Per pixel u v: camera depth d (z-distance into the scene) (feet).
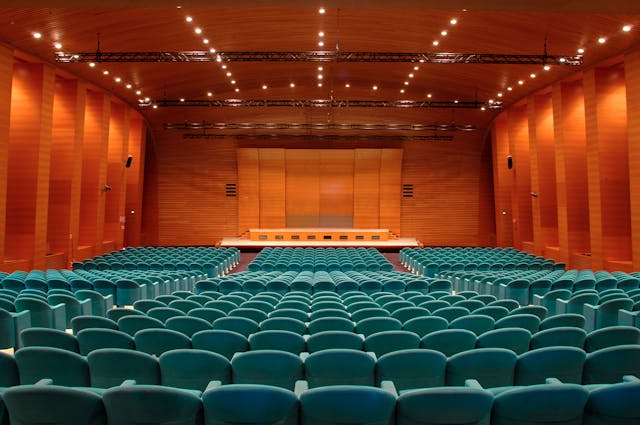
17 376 14.05
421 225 90.99
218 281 38.06
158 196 89.71
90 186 67.51
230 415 10.04
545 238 69.62
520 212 77.30
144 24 48.80
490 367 13.84
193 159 89.97
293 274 43.04
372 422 10.03
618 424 10.20
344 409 9.95
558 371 13.83
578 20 44.57
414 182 91.20
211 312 21.42
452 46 56.13
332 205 92.53
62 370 13.91
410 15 49.14
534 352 13.76
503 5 21.35
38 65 52.90
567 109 62.49
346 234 84.28
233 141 90.02
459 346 16.79
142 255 60.80
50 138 54.39
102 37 50.29
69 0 21.03
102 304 29.91
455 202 90.99
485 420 10.16
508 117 78.13
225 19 49.70
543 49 52.90
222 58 54.08
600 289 33.47
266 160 90.33
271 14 49.06
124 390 9.92
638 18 41.57
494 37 51.55
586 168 62.28
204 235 90.07
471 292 29.55
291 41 57.21
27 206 52.39
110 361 13.73
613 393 10.07
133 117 82.07
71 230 60.13
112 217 74.79
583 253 61.77
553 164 69.67
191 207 90.07
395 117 88.69
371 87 83.82
